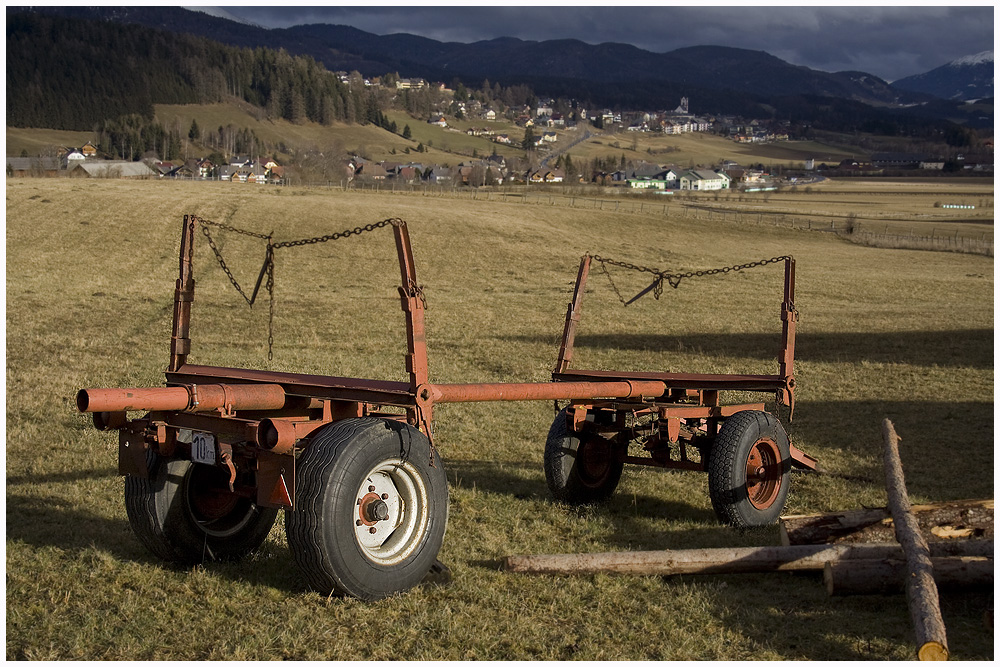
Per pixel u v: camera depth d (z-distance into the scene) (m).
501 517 7.32
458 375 16.05
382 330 22.58
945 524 5.84
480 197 89.44
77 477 8.43
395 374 16.08
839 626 5.09
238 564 5.96
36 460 9.06
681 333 23.61
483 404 13.26
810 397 14.64
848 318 28.00
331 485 4.98
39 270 33.00
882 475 9.34
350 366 16.67
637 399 7.77
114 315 23.58
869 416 13.01
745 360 18.81
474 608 5.17
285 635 4.71
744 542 6.75
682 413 7.40
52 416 11.41
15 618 4.94
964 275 46.91
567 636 4.85
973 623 5.16
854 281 41.50
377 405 5.65
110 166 129.12
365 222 52.91
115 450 9.55
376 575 5.19
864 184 195.25
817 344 21.89
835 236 72.69
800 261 53.34
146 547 5.82
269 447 4.94
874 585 5.36
